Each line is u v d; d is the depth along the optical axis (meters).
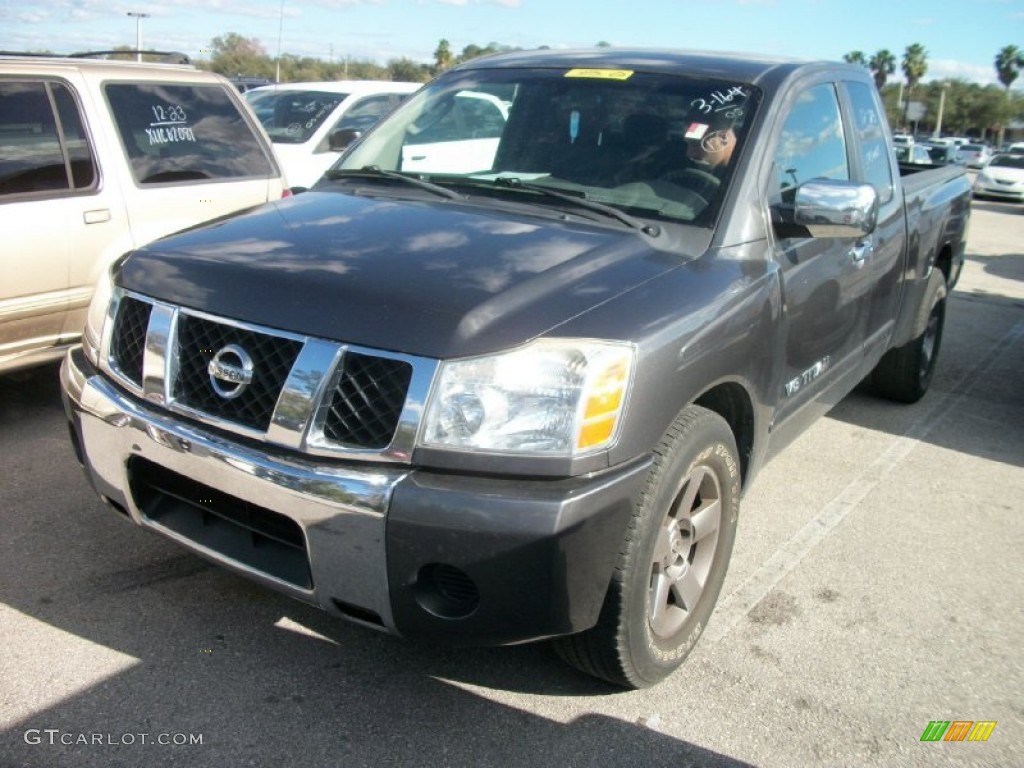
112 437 2.81
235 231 3.11
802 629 3.36
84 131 4.84
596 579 2.45
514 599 2.36
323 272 2.66
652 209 3.26
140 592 3.30
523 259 2.77
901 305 4.98
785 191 3.53
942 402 6.18
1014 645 3.34
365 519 2.35
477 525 2.29
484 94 3.92
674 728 2.79
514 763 2.60
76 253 4.74
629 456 2.49
